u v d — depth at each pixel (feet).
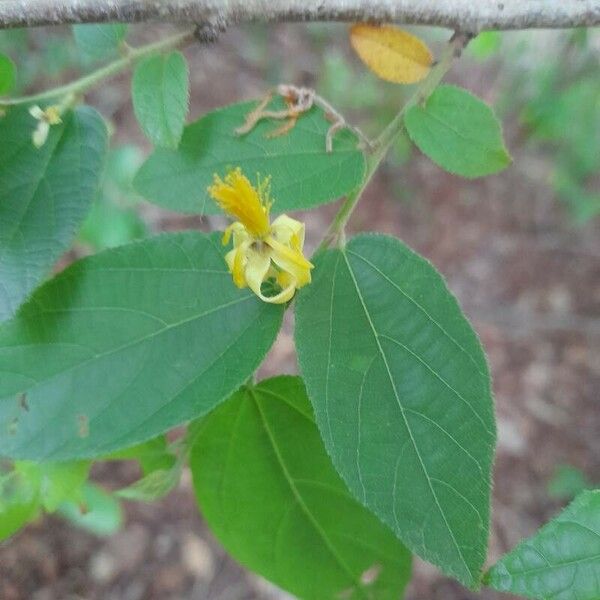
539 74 1.73
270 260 0.45
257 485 0.55
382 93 1.88
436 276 0.46
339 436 0.43
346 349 0.45
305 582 0.57
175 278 0.46
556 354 1.85
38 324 0.45
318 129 0.50
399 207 1.95
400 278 0.46
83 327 0.45
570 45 1.27
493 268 1.94
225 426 0.53
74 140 0.49
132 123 1.75
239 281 0.45
